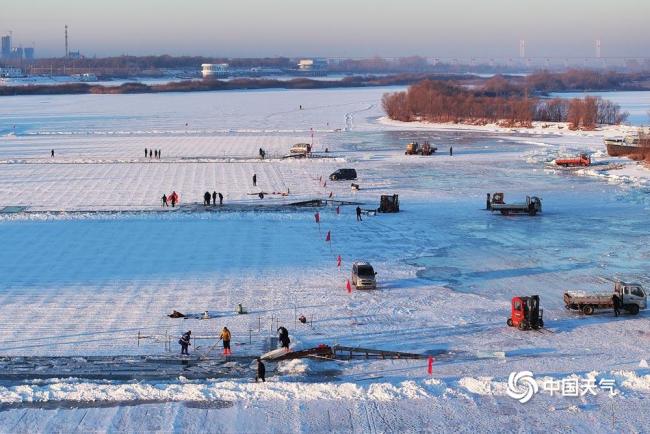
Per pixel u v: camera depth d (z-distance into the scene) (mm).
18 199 101625
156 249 75188
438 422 39125
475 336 51875
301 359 47312
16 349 49281
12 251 74125
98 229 84000
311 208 96188
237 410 40438
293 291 61750
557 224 87750
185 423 39000
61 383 43375
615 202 101250
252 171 128125
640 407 40688
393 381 44219
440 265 69938
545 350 49156
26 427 38531
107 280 64500
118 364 46906
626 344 50156
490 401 41406
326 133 196625
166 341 50719
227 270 67750
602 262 71000
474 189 111375
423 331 52906
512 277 66125
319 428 38594
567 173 126812
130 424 38906
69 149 158125
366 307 57938
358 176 123250
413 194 107062
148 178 119812
